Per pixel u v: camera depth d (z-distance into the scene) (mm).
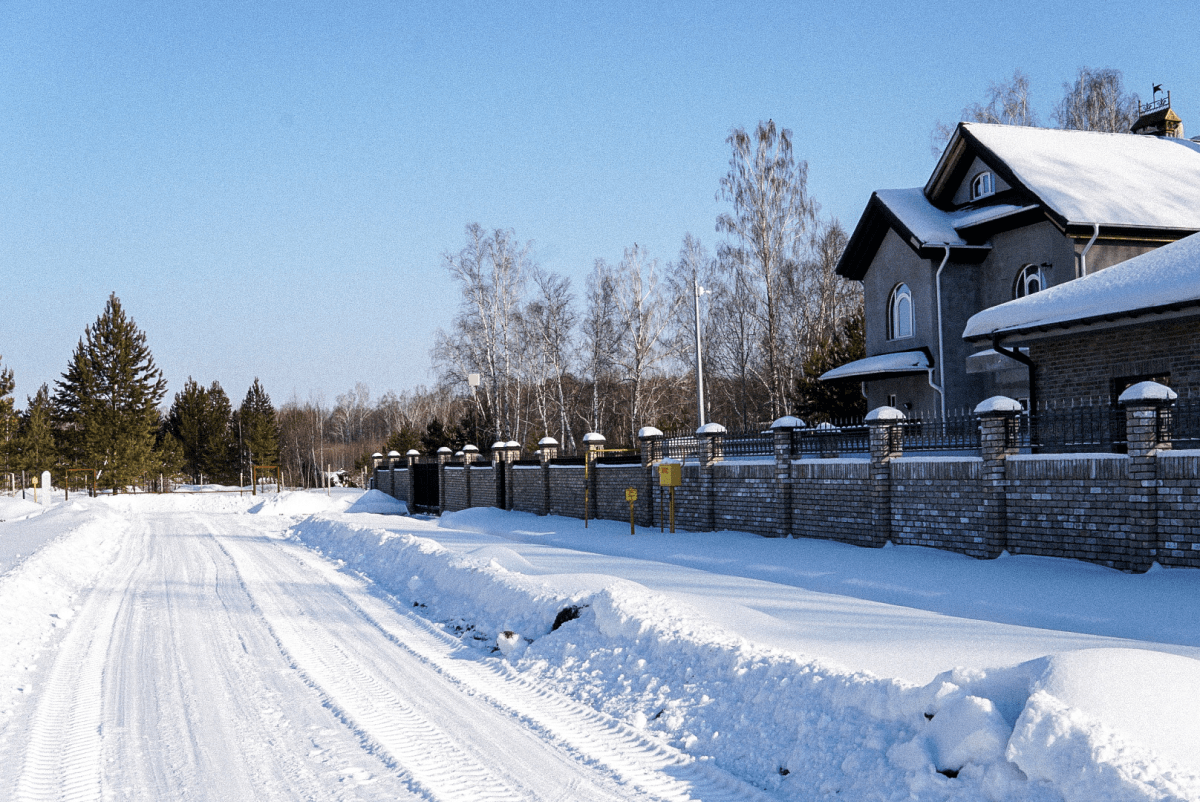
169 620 11492
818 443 15992
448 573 13008
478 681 7941
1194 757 4191
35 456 61594
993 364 17328
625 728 6359
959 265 22438
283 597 13312
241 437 82875
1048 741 4230
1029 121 39406
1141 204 19516
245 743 6242
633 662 7527
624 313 41469
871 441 14008
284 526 30297
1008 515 11750
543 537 20062
